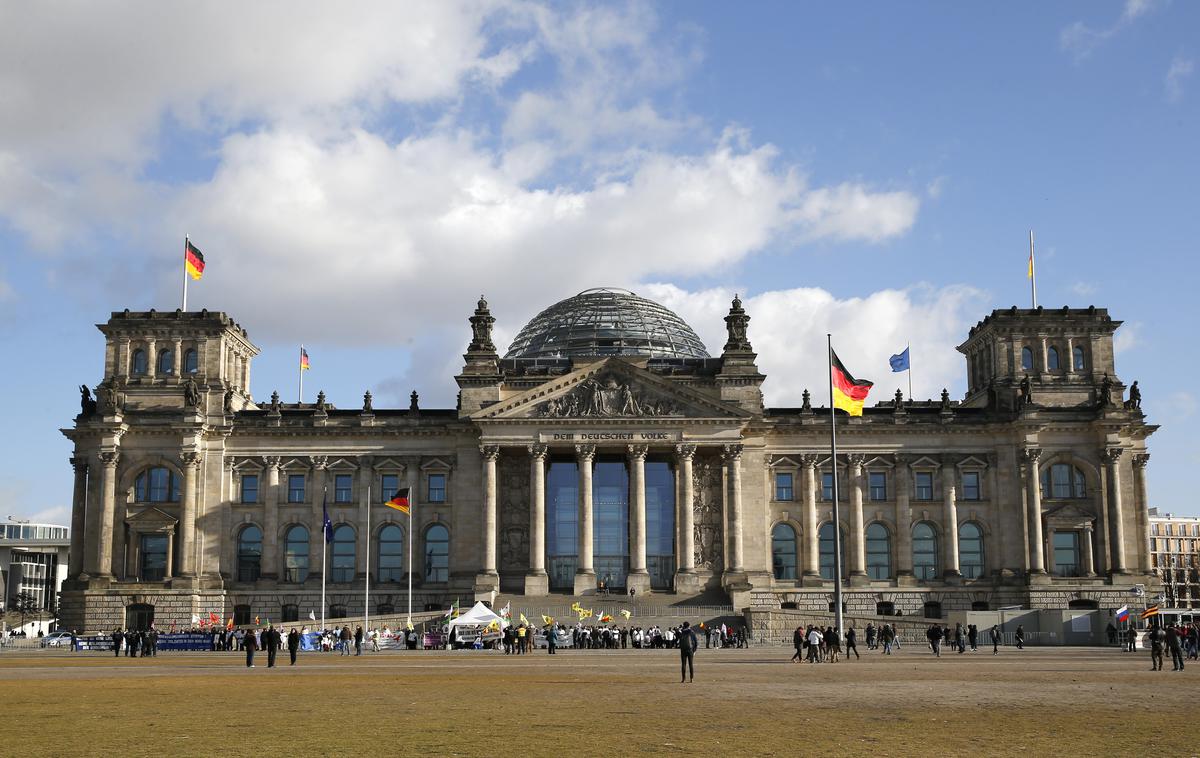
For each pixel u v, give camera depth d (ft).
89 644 465.88
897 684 228.43
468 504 554.87
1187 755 127.95
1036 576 543.80
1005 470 561.02
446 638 448.24
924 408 592.60
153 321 570.05
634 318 650.84
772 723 156.35
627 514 568.00
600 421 538.06
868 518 563.48
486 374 556.51
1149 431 556.92
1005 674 262.06
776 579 562.66
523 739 140.26
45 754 127.34
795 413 577.43
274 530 561.02
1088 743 137.28
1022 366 568.41
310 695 202.59
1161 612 494.18
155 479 563.07
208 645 450.30
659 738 140.97
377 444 565.94
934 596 552.00
